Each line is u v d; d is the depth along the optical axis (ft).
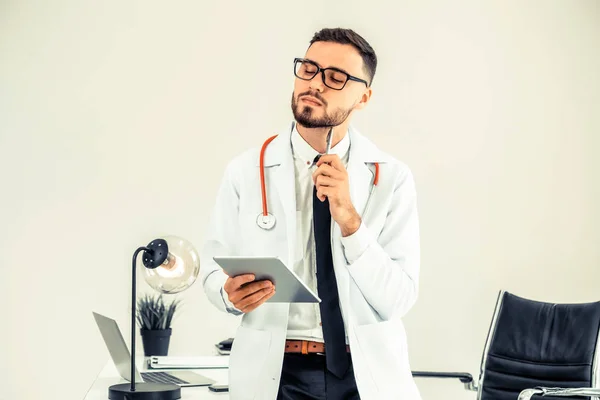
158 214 12.67
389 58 13.04
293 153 6.24
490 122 13.12
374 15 13.04
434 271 12.89
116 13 12.79
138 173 12.68
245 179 6.29
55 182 12.57
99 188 12.62
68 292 12.51
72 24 12.74
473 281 12.96
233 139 12.83
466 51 13.15
